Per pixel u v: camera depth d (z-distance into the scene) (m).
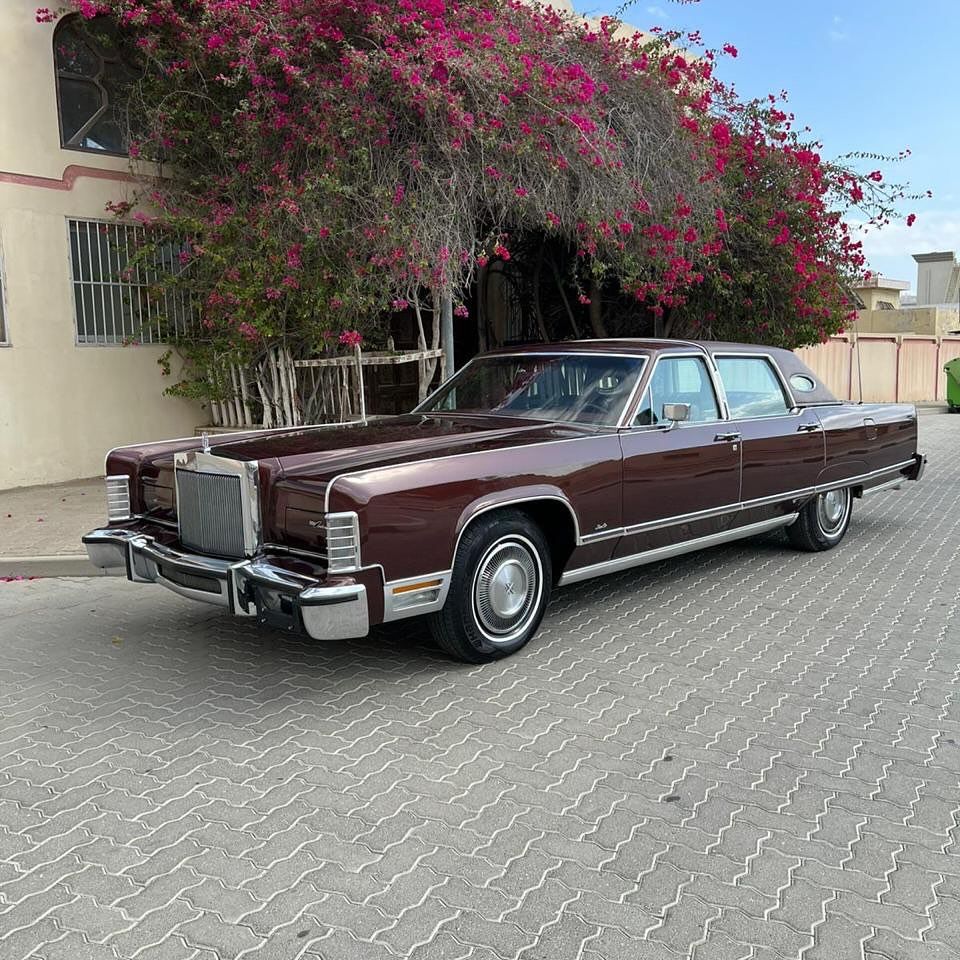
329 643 5.14
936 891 2.79
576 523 4.92
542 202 8.66
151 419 11.36
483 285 13.73
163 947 2.55
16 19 9.91
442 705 4.22
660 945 2.54
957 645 5.05
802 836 3.10
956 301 38.59
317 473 4.23
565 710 4.16
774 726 3.99
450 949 2.53
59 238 10.41
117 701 4.38
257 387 11.05
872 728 3.97
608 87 9.45
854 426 7.06
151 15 9.62
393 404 12.83
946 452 14.42
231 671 4.74
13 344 10.10
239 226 9.61
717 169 10.72
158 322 11.02
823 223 11.77
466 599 4.50
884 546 7.51
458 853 3.01
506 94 8.34
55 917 2.70
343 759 3.70
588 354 5.79
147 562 4.73
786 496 6.44
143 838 3.13
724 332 12.09
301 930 2.62
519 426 5.35
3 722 4.15
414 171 8.38
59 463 10.57
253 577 4.08
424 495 4.21
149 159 10.59
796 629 5.33
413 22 8.09
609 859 2.96
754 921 2.65
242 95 9.55
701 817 3.23
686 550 5.80
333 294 8.90
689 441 5.58
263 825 3.20
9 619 5.82
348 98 8.24
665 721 4.04
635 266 9.88
